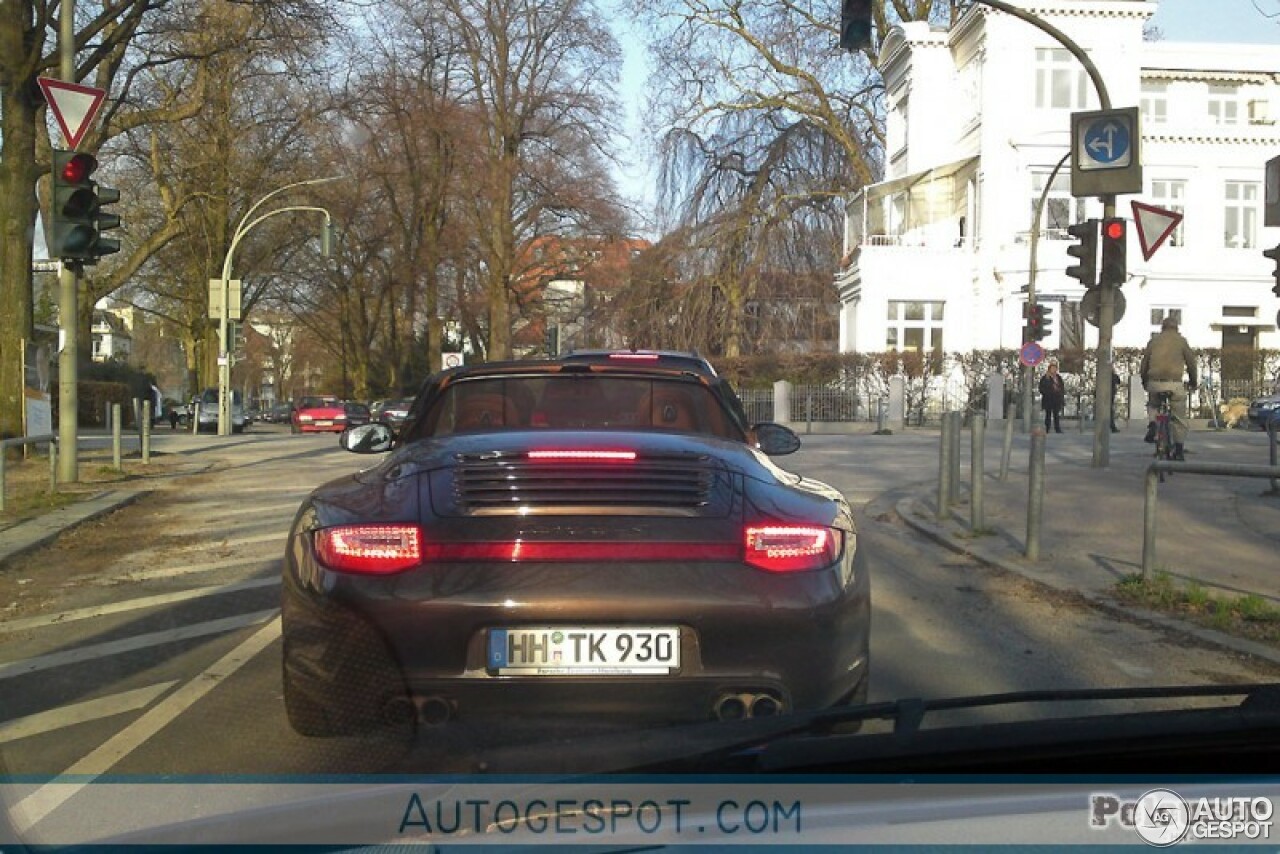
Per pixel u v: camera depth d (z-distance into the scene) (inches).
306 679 154.4
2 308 750.5
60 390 621.6
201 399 1694.1
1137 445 946.1
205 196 1298.0
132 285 1859.0
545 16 1779.0
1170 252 1635.1
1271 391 1422.2
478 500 157.8
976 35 1609.3
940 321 1615.4
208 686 224.7
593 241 1784.0
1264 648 255.3
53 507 523.2
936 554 404.2
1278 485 515.8
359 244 1985.7
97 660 252.7
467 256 1879.9
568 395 243.4
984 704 137.0
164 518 515.8
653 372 245.3
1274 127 1640.0
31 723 201.8
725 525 156.3
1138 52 1563.7
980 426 429.4
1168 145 1630.2
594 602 146.6
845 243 1660.9
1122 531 430.6
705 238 1582.2
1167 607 300.2
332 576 152.9
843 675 157.8
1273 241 1654.8
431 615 146.9
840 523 170.2
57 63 741.9
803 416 1471.5
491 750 130.4
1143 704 187.3
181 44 939.3
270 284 2001.7
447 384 241.9
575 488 159.6
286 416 2716.5
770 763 115.8
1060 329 1557.6
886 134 1835.6
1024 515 476.1
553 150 1787.6
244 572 371.9
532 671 146.7
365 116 1461.6
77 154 563.8
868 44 624.1
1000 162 1562.5
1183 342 621.0
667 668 147.9
